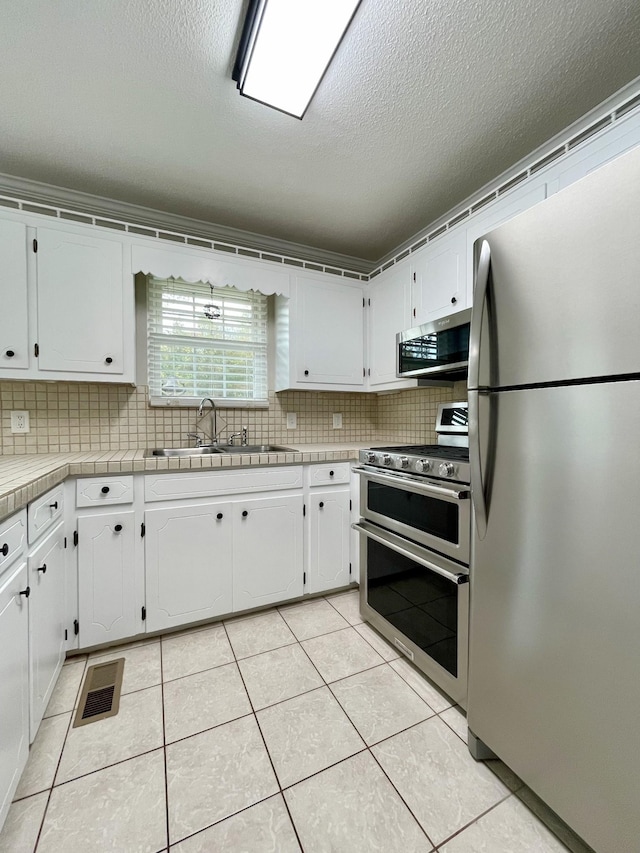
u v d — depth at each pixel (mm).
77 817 995
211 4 1099
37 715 1159
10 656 962
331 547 2203
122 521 1685
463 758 1177
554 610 930
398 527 1690
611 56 1259
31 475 1219
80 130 1571
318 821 990
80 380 1842
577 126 1564
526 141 1656
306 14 1101
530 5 1099
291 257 2484
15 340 1706
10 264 1696
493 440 1072
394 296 2393
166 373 2354
